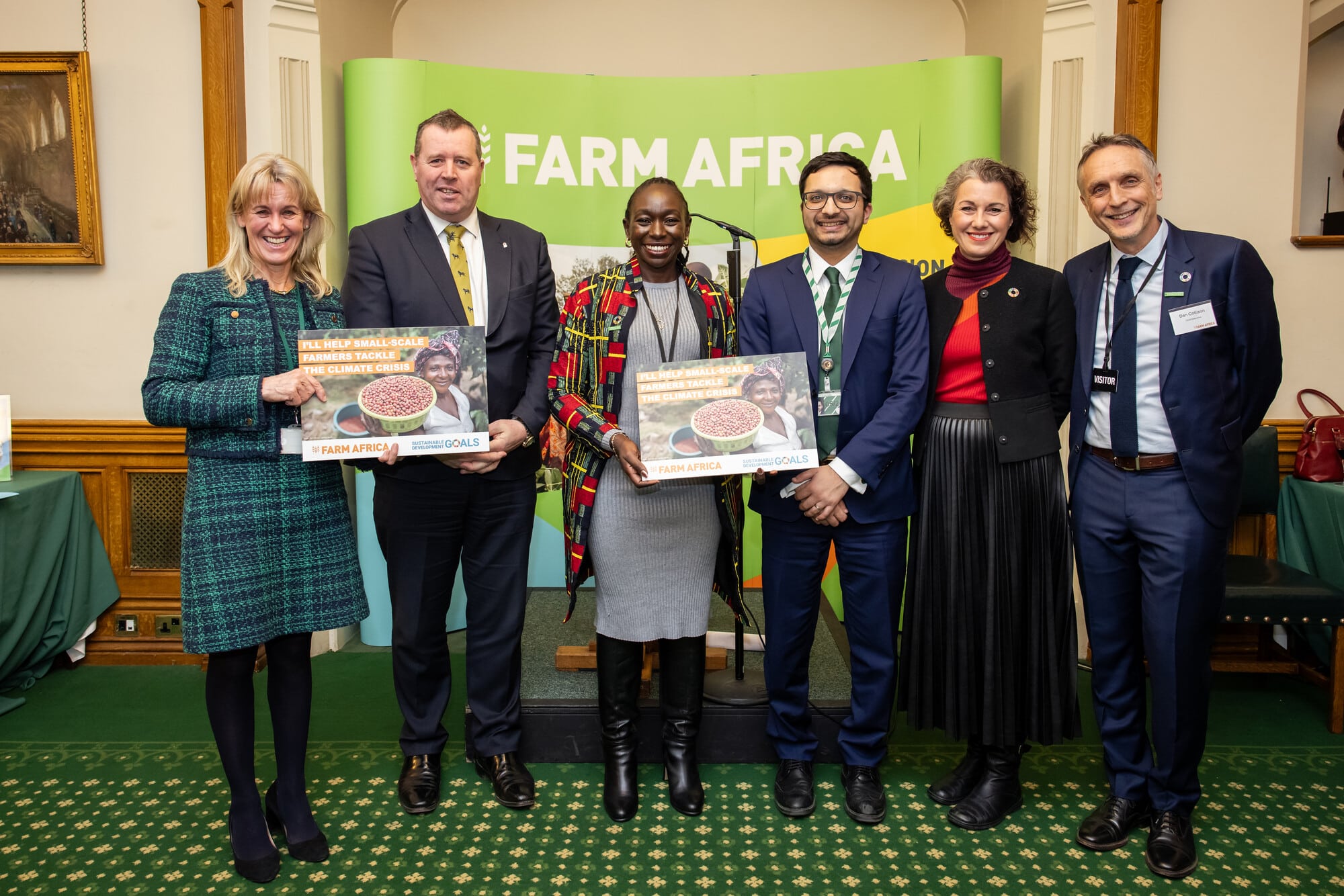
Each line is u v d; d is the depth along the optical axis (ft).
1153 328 6.64
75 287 11.23
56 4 10.89
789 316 7.06
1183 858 6.56
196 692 10.14
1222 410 6.56
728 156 11.98
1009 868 6.67
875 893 6.36
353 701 9.89
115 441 11.18
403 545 7.34
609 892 6.37
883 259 7.14
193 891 6.35
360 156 11.18
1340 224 10.92
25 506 9.96
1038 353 7.02
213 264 10.89
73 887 6.39
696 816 7.37
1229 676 10.64
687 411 6.76
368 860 6.75
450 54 13.53
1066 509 7.06
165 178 11.08
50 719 9.35
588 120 11.89
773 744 7.75
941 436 7.12
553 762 8.33
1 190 10.96
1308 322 10.96
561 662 9.16
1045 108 11.04
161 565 11.36
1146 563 6.76
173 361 6.14
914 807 7.54
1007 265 7.07
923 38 13.60
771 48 13.62
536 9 13.51
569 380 7.20
